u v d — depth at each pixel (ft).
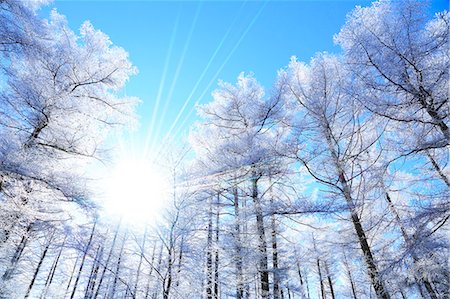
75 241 22.89
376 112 23.80
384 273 20.38
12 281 42.91
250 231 32.99
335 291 71.61
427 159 26.91
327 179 28.71
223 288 33.17
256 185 35.19
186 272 22.70
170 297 19.60
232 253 31.17
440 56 22.11
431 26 23.06
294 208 28.12
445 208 19.60
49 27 27.53
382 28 22.67
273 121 36.63
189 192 23.18
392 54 22.12
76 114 30.73
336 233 29.40
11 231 31.63
